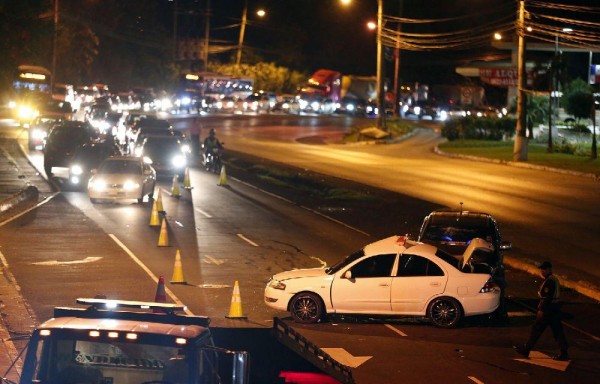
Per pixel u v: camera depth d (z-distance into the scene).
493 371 16.59
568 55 96.50
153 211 33.16
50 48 87.38
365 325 20.06
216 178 49.44
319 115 114.12
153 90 115.25
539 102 78.19
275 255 28.20
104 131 69.31
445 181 50.44
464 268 20.05
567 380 16.19
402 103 123.94
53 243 28.72
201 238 30.89
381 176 52.72
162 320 8.88
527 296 23.88
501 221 36.78
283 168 55.06
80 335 8.21
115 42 123.94
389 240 20.50
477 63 94.50
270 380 9.27
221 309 20.59
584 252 30.50
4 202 35.91
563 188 47.88
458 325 19.89
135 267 25.36
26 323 18.50
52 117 66.69
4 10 50.84
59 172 46.31
